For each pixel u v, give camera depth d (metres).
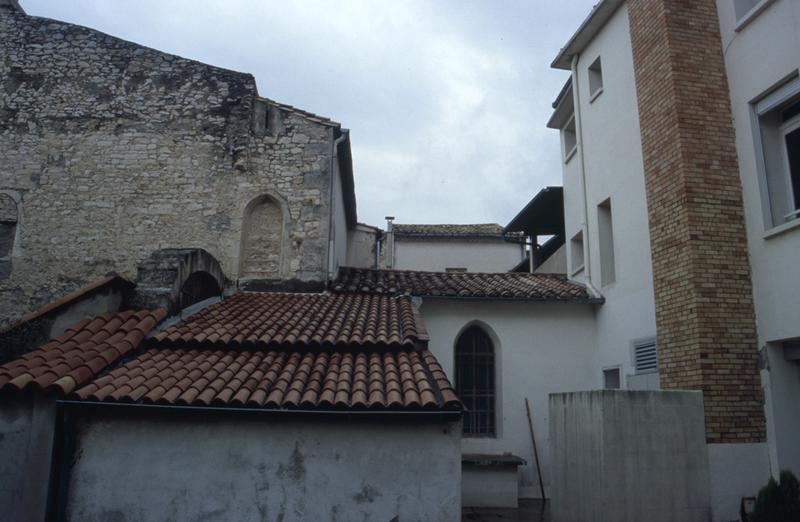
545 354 13.79
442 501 7.56
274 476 7.57
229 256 13.50
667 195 10.23
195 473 7.54
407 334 10.07
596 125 13.86
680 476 8.03
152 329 9.73
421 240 26.75
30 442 7.51
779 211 9.34
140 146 13.96
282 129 14.32
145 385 7.84
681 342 9.61
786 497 7.39
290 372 8.67
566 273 16.34
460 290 13.95
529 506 12.07
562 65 15.65
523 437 13.30
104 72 14.34
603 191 13.40
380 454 7.68
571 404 8.93
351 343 9.66
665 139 10.35
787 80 9.03
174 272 10.64
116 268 13.27
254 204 13.98
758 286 9.29
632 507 7.74
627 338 12.01
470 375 13.98
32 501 7.36
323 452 7.66
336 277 14.62
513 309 14.04
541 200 16.88
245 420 7.72
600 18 13.38
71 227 13.46
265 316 11.14
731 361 9.06
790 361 9.02
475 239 26.69
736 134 9.97
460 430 7.78
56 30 14.53
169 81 14.38
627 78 12.36
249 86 14.46
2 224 13.52
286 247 13.73
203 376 8.32
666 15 10.45
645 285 11.29
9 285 13.12
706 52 10.34
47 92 14.16
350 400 7.80
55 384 7.48
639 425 8.00
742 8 10.16
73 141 13.92
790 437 8.75
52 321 9.38
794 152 9.31
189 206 13.70
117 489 7.45
